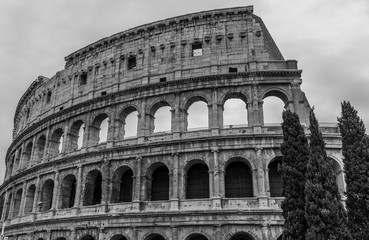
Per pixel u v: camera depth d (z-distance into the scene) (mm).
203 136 59000
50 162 70938
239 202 53719
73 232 61750
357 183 38250
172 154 58750
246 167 58906
